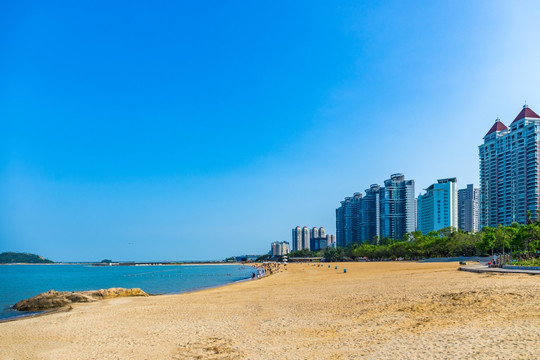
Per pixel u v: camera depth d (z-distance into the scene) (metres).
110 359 19.81
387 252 190.38
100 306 43.12
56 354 21.52
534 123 162.50
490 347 15.11
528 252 79.06
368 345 18.05
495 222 181.75
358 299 33.94
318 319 26.56
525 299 24.06
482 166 192.88
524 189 164.62
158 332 26.03
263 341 21.33
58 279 137.50
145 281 117.06
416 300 28.97
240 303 39.41
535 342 15.00
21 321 33.47
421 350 15.95
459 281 39.53
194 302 42.69
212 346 21.16
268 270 154.50
